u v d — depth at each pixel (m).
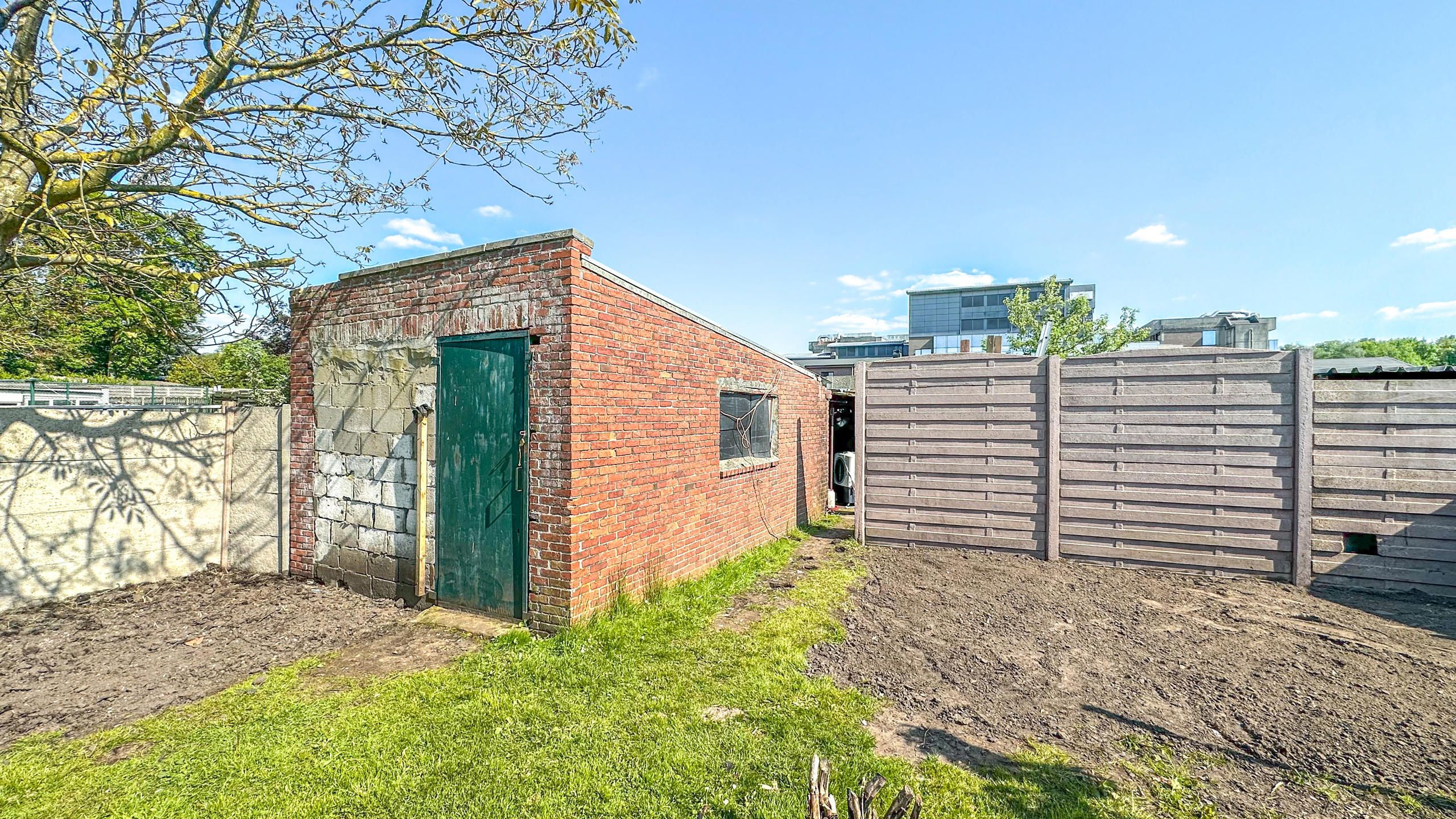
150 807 2.77
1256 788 2.99
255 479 6.80
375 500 5.90
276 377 12.25
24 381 9.20
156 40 4.96
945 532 8.27
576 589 4.82
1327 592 6.35
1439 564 6.19
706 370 7.18
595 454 5.04
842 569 7.32
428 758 3.18
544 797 2.86
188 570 6.59
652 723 3.55
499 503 5.15
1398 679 4.21
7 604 5.36
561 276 4.81
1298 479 6.61
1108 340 20.36
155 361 10.50
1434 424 6.23
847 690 4.03
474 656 4.44
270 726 3.49
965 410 8.15
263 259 6.00
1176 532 7.13
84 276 5.62
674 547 6.38
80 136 4.29
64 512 5.72
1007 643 4.90
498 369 5.14
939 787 2.96
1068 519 7.64
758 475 8.77
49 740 3.34
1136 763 3.20
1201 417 7.03
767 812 2.74
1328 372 7.71
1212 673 4.33
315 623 5.19
